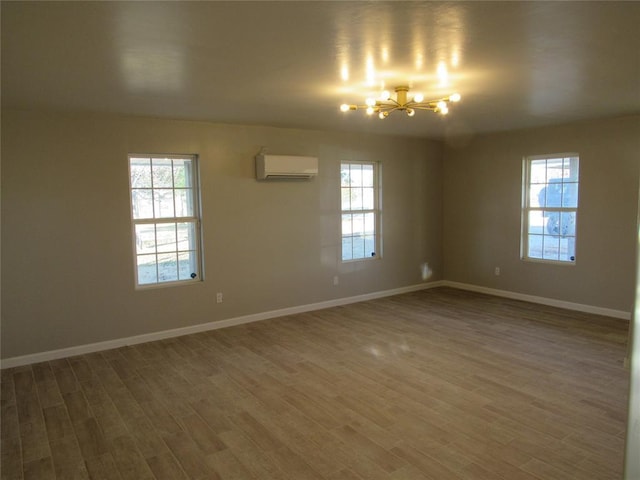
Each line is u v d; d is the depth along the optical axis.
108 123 4.68
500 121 5.61
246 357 4.45
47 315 4.46
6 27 2.28
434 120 5.47
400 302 6.64
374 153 6.75
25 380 3.99
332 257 6.42
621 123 5.39
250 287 5.70
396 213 7.09
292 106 4.43
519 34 2.53
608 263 5.64
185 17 2.20
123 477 2.59
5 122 4.21
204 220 5.31
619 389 3.60
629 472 1.21
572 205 6.01
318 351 4.58
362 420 3.17
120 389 3.77
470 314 5.90
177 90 3.69
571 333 5.04
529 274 6.52
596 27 2.43
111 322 4.79
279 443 2.90
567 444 2.82
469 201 7.27
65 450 2.88
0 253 4.24
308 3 2.06
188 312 5.26
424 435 2.96
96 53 2.71
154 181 5.07
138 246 5.00
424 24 2.36
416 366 4.13
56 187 4.45
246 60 2.92
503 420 3.13
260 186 5.71
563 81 3.61
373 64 3.08
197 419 3.24
